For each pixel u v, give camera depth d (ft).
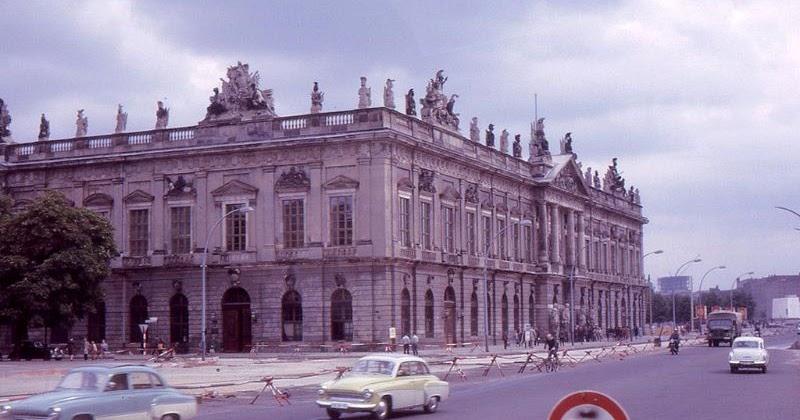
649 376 185.88
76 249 281.54
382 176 294.25
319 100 308.19
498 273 375.25
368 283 293.84
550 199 423.23
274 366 232.73
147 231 325.62
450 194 338.13
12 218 284.82
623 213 548.31
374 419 112.57
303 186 303.27
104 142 335.26
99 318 330.75
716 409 115.96
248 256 308.19
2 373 193.77
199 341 313.32
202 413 121.49
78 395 86.02
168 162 323.57
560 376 192.44
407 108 322.14
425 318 317.22
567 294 443.73
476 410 119.75
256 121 312.50
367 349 291.17
